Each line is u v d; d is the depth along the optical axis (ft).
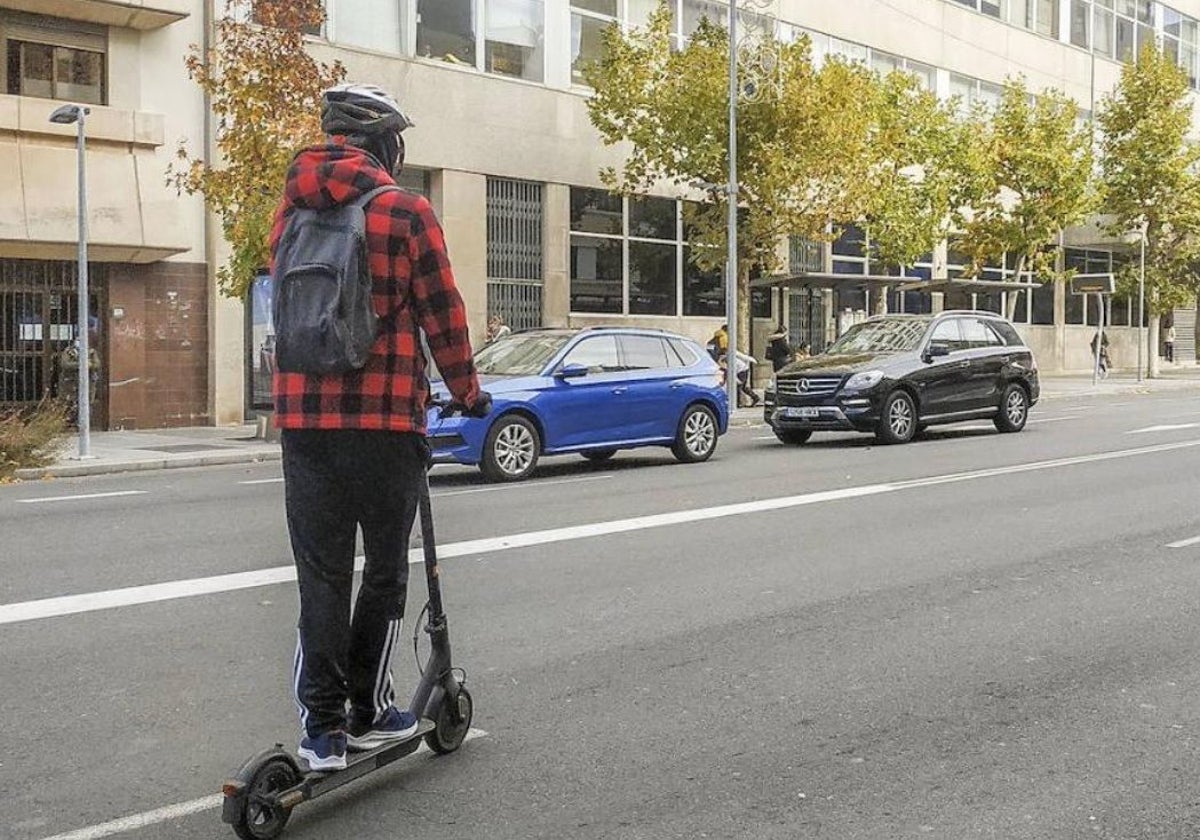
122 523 33.53
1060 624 22.12
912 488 39.99
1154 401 99.19
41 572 26.08
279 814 12.39
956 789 14.26
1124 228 137.28
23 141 64.69
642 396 48.39
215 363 72.59
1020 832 13.07
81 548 29.19
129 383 70.33
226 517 34.71
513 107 86.74
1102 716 16.94
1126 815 13.56
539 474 46.78
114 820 13.17
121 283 69.87
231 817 12.07
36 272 67.21
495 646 20.27
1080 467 46.47
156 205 68.59
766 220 85.56
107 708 16.99
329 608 12.87
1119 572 26.71
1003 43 136.05
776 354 88.22
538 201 89.35
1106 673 19.03
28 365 67.10
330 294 12.29
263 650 19.93
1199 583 25.64
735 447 58.70
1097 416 78.33
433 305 12.83
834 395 57.57
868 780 14.52
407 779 14.43
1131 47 159.63
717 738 15.93
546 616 22.25
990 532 31.58
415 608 22.82
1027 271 140.87
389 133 13.37
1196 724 16.65
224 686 18.02
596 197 92.79
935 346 59.88
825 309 113.09
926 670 19.12
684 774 14.66
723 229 87.04
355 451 12.67
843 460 50.06
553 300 89.30
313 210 12.67
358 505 12.94
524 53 88.17
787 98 81.51
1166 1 165.48
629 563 27.12
